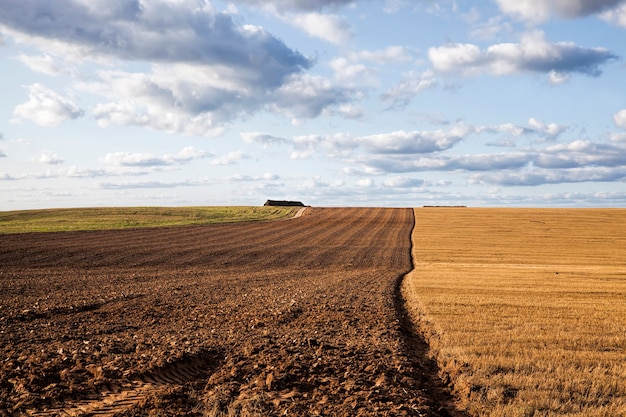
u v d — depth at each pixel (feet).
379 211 349.41
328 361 40.60
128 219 266.57
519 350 46.11
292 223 278.05
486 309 71.41
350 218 306.14
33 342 46.14
